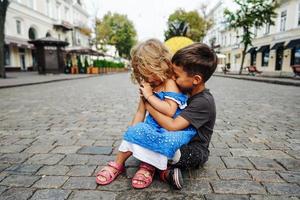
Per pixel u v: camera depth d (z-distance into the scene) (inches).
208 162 94.8
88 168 89.4
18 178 81.7
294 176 83.6
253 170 88.0
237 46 1505.9
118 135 132.3
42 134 134.2
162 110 72.9
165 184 76.9
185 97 76.2
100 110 207.9
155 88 78.7
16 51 1106.7
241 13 1026.7
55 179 80.9
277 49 1064.8
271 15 985.5
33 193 72.3
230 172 86.0
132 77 79.1
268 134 136.5
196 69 70.6
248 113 198.2
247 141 123.1
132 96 306.0
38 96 306.2
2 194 71.8
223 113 197.9
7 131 140.6
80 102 255.4
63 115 186.9
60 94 328.5
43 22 1304.1
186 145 75.7
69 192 72.8
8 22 1023.6
